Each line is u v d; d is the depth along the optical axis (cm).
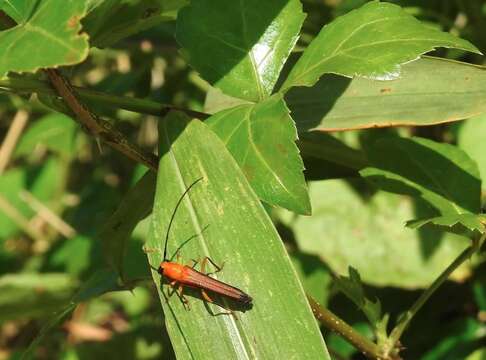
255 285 24
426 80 28
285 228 36
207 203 24
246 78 25
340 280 27
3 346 46
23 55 21
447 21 35
